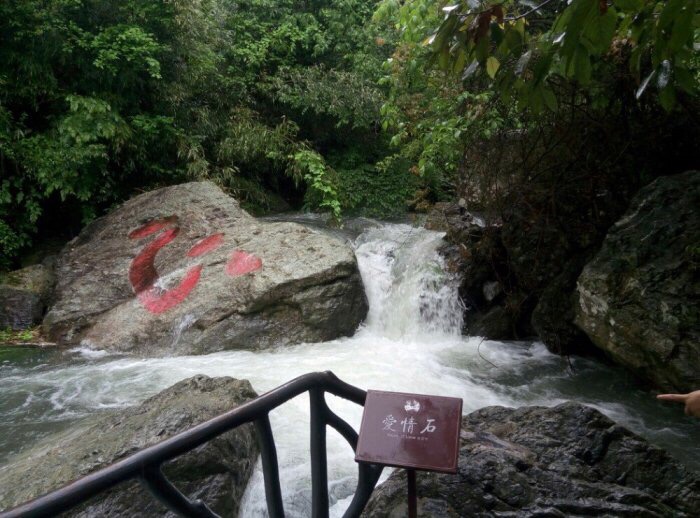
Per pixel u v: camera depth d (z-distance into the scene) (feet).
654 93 18.03
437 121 21.89
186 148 32.50
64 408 16.31
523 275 21.44
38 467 10.48
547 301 20.59
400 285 24.07
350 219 36.55
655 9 7.76
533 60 15.07
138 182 32.60
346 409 15.12
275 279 21.39
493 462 9.02
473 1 7.48
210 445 10.13
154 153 32.71
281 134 36.81
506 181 21.70
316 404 5.84
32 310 24.02
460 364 19.97
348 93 38.65
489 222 22.33
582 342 20.29
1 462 13.32
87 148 27.99
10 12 26.71
